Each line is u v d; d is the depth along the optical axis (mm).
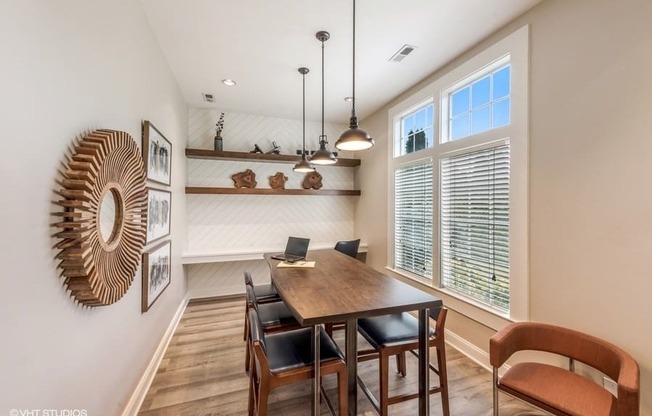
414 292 1734
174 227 3158
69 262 1124
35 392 983
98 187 1242
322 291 1753
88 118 1323
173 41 2453
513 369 1689
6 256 861
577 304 1748
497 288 2332
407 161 3447
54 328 1086
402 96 3545
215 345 2811
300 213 4688
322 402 1990
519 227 2094
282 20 2180
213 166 4250
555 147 1864
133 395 1855
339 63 2822
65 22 1148
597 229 1653
